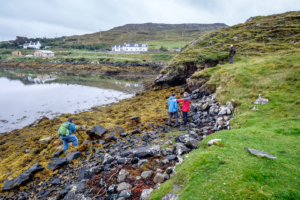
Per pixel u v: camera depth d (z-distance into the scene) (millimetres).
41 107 20656
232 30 32094
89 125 12062
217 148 4793
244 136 5387
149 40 176000
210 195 3229
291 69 9180
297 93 7391
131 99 22484
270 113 6793
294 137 4906
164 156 6219
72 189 4961
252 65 12000
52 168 6816
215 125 8102
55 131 12414
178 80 23172
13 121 16625
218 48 25266
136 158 5957
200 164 4195
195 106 11758
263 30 26938
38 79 44438
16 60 97375
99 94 27062
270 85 8711
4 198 5629
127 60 74875
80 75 55031
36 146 10242
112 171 5613
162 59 78000
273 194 2957
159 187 4129
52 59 91312
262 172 3545
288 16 28938
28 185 6125
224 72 13961
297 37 21531
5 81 40406
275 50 19906
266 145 4676
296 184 3111
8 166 7945
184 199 3299
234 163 3994
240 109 8125
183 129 9039
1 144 11758
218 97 11062
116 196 4383
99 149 8016
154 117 11898
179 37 189375
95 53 102625
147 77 51781
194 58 22031
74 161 7289
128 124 10828
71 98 24562
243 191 3137
